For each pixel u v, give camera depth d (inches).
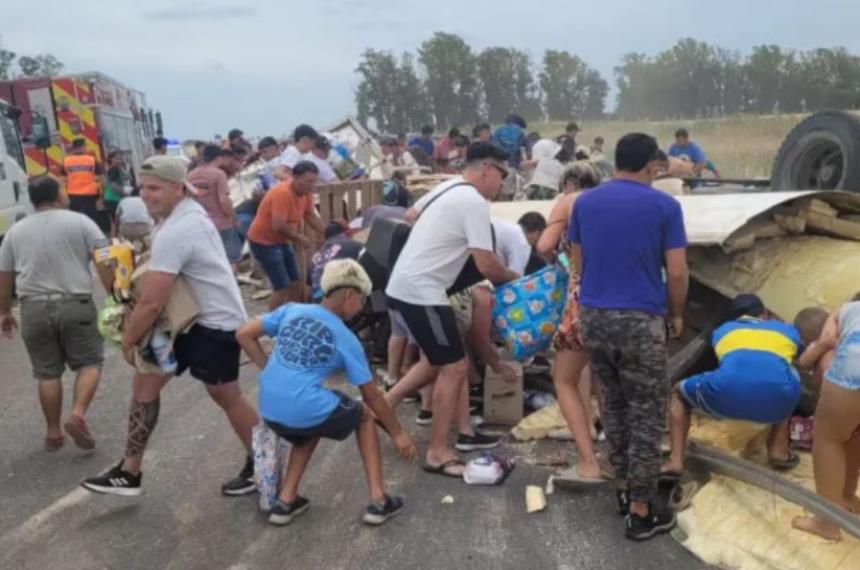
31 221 214.5
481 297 210.4
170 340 177.6
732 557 158.9
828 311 208.4
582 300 170.1
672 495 181.8
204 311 180.7
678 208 163.6
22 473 208.2
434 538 172.2
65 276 214.2
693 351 209.6
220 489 196.4
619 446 176.2
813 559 155.8
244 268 460.8
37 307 212.4
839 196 230.4
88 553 169.3
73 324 214.1
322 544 170.9
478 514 182.1
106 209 638.5
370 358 285.7
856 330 158.6
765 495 177.2
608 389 175.0
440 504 187.2
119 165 639.1
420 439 225.3
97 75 742.5
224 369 185.2
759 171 738.8
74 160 622.2
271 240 322.7
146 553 169.0
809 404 207.3
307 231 347.6
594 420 219.3
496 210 315.0
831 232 233.5
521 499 188.9
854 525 152.9
